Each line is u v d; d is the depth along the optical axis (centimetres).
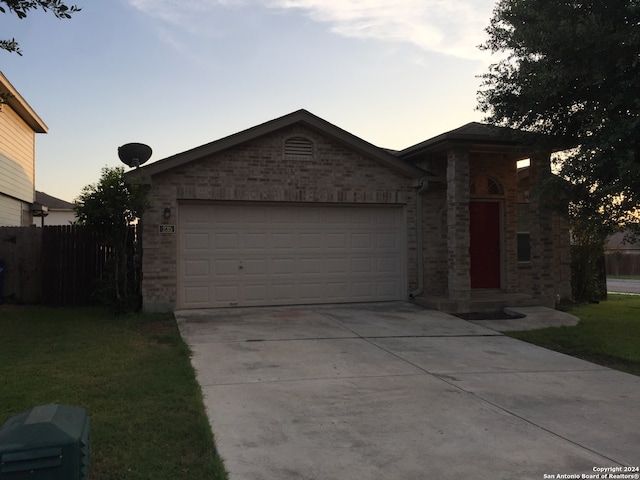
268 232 1225
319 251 1258
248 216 1212
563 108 995
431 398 597
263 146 1202
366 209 1294
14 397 559
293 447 456
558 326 1045
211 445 451
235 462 424
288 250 1237
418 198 1307
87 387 600
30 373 655
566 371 738
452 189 1209
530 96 974
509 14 1005
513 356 817
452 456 445
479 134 1163
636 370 758
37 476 232
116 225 1088
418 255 1305
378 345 855
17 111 1766
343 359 762
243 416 526
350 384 643
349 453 446
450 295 1218
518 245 1409
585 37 847
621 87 882
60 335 898
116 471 399
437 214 1324
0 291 1290
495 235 1380
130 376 646
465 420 530
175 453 435
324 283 1261
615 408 581
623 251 3597
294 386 629
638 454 457
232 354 775
